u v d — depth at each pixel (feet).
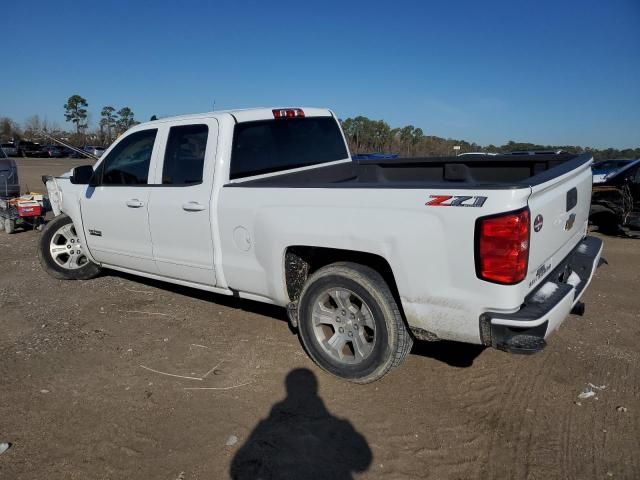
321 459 9.25
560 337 14.19
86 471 9.02
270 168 14.78
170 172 14.57
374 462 9.14
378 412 10.67
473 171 16.43
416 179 17.48
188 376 12.28
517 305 9.33
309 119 16.62
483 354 13.19
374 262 11.54
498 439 9.73
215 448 9.59
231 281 13.48
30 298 17.98
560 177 10.43
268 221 12.08
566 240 11.70
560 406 10.77
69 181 18.21
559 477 8.70
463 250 9.42
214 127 13.56
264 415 10.61
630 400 10.94
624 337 14.19
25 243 28.25
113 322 15.64
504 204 8.96
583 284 11.96
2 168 33.60
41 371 12.60
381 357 10.98
